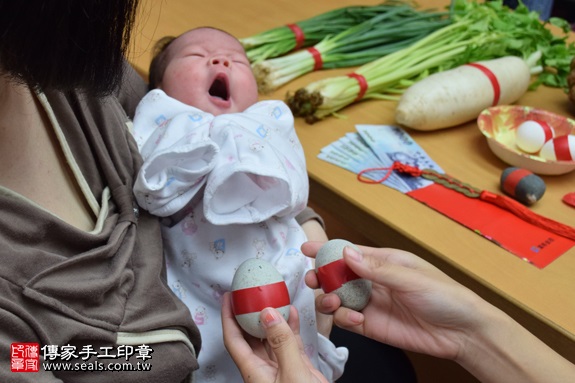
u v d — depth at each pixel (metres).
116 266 0.64
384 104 1.34
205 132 0.82
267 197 0.81
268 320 0.62
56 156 0.66
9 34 0.43
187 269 0.85
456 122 1.22
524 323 0.84
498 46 1.44
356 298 0.75
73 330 0.57
